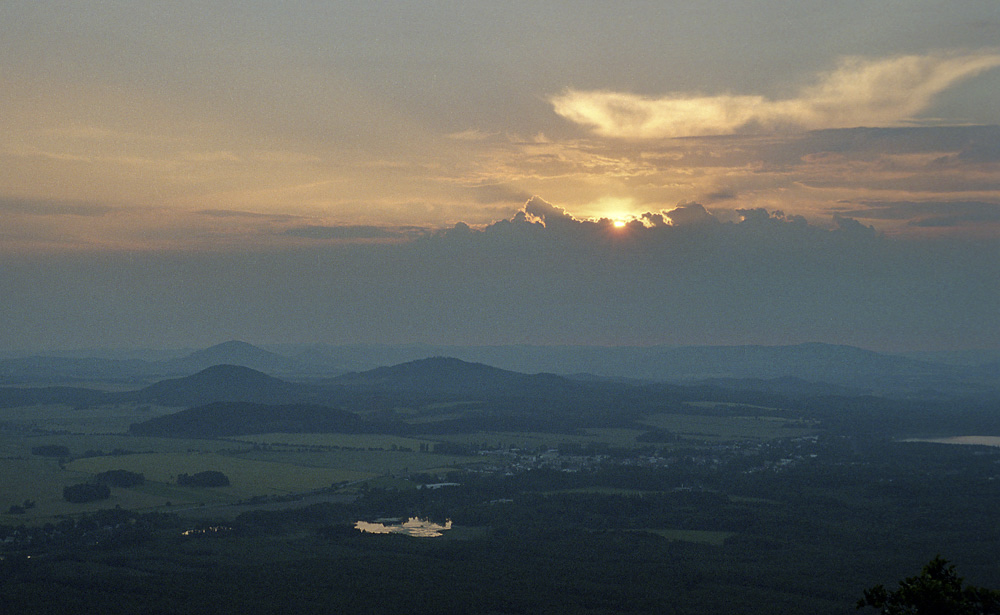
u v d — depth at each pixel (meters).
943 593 90.38
